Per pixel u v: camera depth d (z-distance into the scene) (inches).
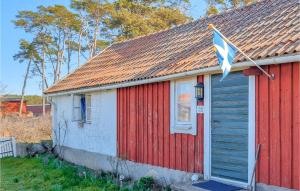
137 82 445.1
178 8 1840.6
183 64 395.2
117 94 517.7
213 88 366.9
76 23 2180.1
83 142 607.2
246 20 427.2
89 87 547.2
